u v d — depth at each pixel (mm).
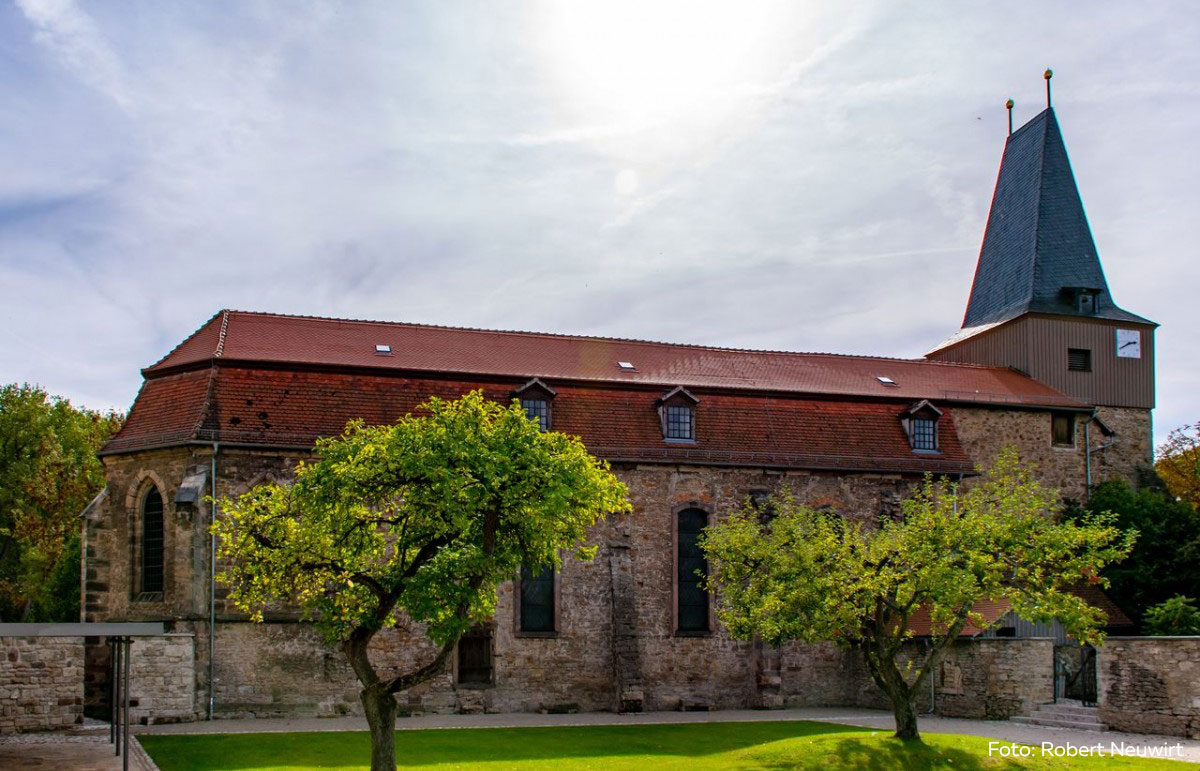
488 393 42906
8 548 63344
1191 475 60750
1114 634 45094
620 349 48812
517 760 28641
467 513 24328
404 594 24328
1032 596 29938
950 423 48938
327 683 38250
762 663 43438
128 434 40438
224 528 25828
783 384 48344
